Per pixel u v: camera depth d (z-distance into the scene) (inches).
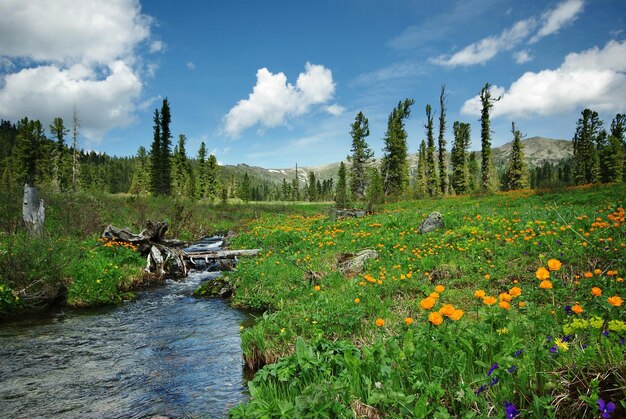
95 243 535.5
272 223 1100.5
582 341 120.2
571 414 93.5
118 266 474.9
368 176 2381.9
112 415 170.9
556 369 107.7
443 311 132.4
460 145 2138.3
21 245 387.9
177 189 2532.0
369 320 236.2
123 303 392.5
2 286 329.4
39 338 280.2
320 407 105.0
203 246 813.9
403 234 524.1
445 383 118.6
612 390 92.9
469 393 104.7
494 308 171.3
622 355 99.9
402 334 159.3
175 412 172.6
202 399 185.5
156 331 298.0
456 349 132.4
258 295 365.1
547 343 120.6
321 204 2434.8
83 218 641.6
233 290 421.7
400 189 2149.4
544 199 903.1
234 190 4539.9
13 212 605.0
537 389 104.7
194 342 271.6
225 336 284.0
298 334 227.9
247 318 331.6
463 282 311.1
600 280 204.4
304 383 141.8
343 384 122.3
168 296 426.6
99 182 3479.3
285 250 552.1
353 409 115.7
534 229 400.8
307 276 386.3
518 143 1982.0
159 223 591.2
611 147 2303.2
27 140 2201.0
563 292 217.0
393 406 113.8
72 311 356.8
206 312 355.3
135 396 189.5
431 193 2057.1
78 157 2034.9
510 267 314.8
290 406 108.8
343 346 164.2
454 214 671.8
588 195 832.3
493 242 396.5
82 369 224.1
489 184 1801.2
